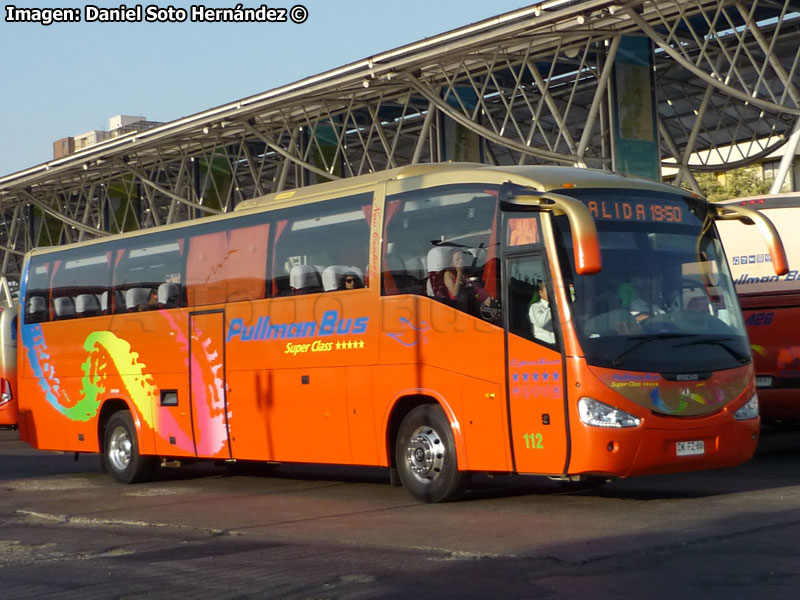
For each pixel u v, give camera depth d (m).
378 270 11.90
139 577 7.81
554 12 22.33
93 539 9.85
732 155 44.75
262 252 13.45
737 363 10.65
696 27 27.58
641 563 7.48
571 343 9.98
